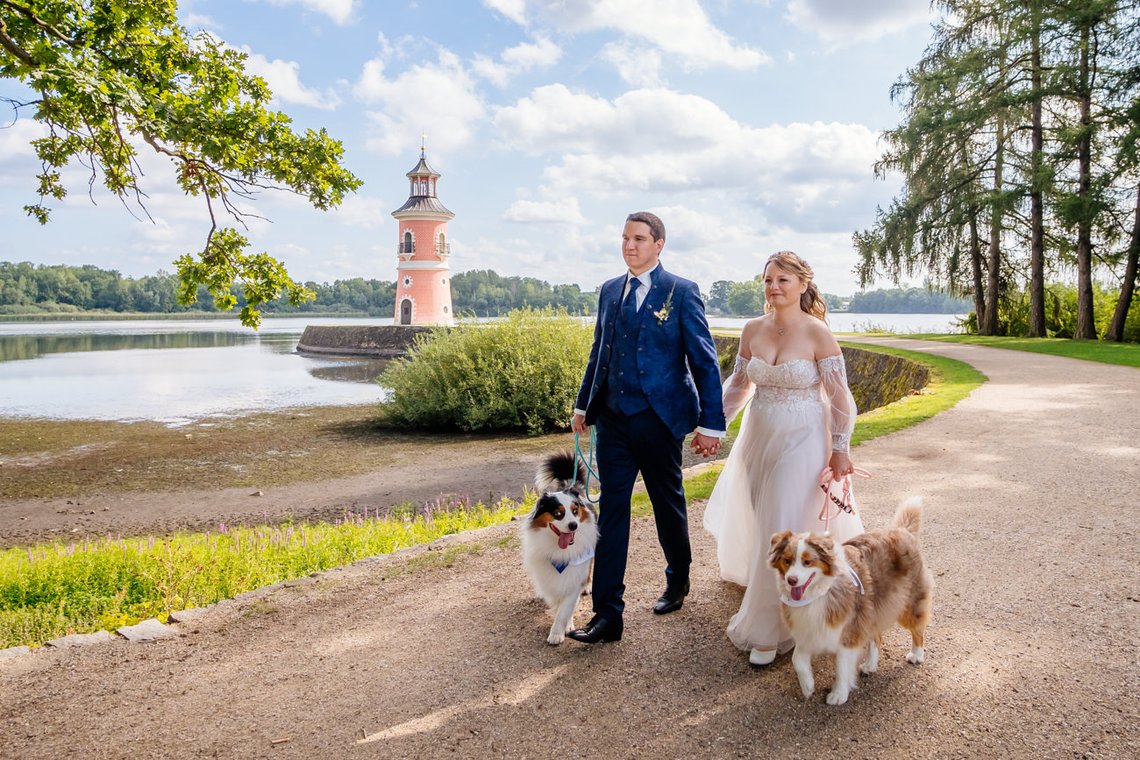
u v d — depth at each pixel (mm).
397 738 3387
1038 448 8812
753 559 4035
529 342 21562
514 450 17703
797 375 4016
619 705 3596
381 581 5602
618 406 4312
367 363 48656
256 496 13758
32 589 6785
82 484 15016
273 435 20500
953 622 4312
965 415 11289
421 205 64000
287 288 11336
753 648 3922
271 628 4781
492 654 4223
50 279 166875
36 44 7504
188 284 10891
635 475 4391
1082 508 6383
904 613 3701
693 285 4344
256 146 9820
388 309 192875
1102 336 29359
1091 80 26922
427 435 20297
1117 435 9367
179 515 12516
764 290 4199
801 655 3496
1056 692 3510
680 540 4527
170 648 4504
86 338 79125
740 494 4664
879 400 20828
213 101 9570
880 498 7035
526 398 20391
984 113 28234
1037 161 27531
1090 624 4188
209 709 3725
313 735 3445
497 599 5105
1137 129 23203
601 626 4191
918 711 3416
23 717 3684
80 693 3926
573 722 3463
